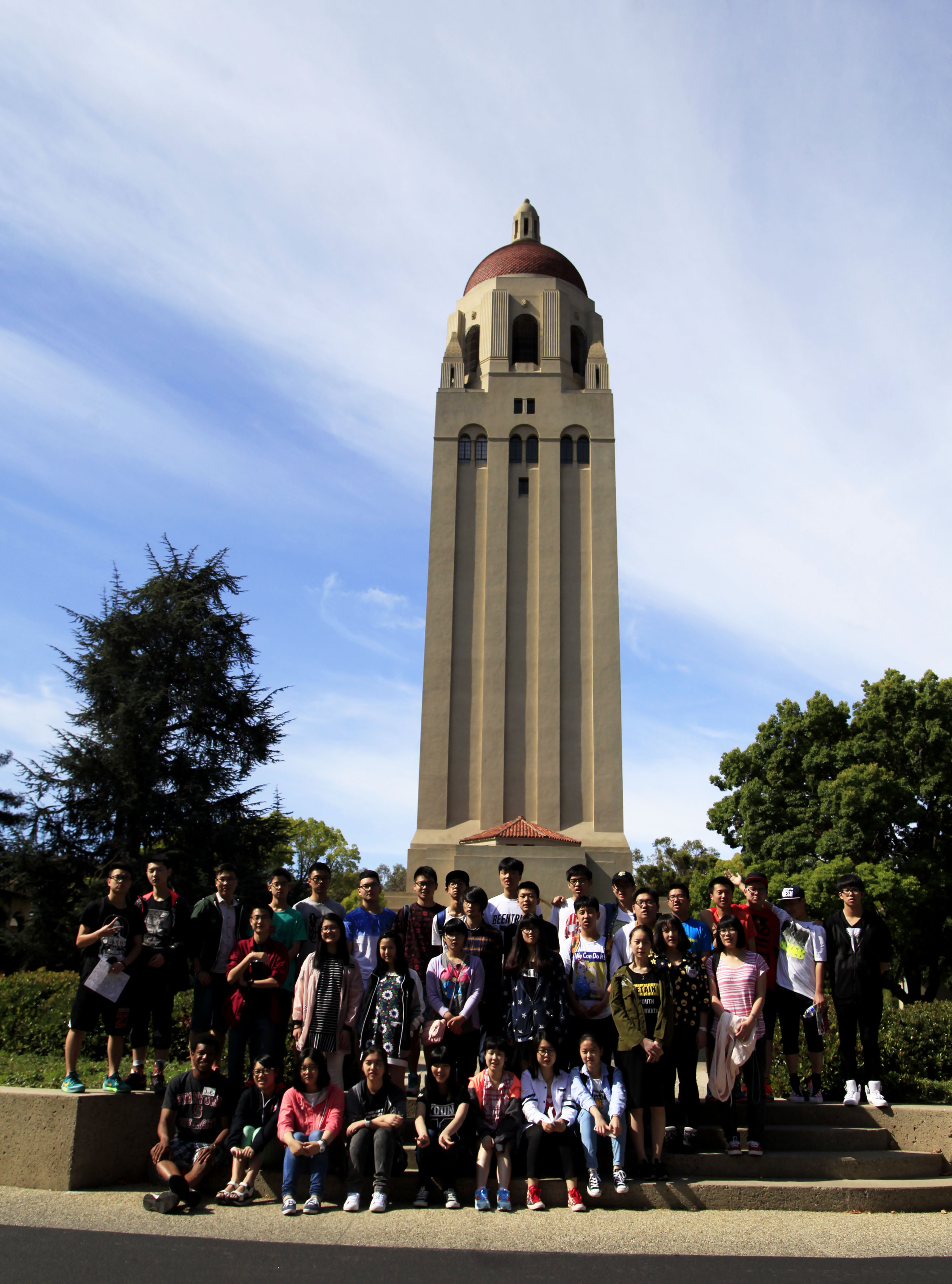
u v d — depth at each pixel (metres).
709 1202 9.23
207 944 10.73
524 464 37.62
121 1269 6.86
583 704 34.97
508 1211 8.91
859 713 38.31
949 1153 10.63
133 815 30.33
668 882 50.09
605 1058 10.21
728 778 41.59
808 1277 7.11
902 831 36.69
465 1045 9.80
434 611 35.72
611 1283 6.84
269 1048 10.17
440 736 34.28
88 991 10.06
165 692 31.53
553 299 40.00
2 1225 7.97
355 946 11.62
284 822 34.12
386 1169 8.99
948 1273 7.27
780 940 12.01
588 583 36.25
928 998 37.53
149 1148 10.11
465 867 28.52
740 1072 10.48
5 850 29.47
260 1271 6.91
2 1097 9.73
